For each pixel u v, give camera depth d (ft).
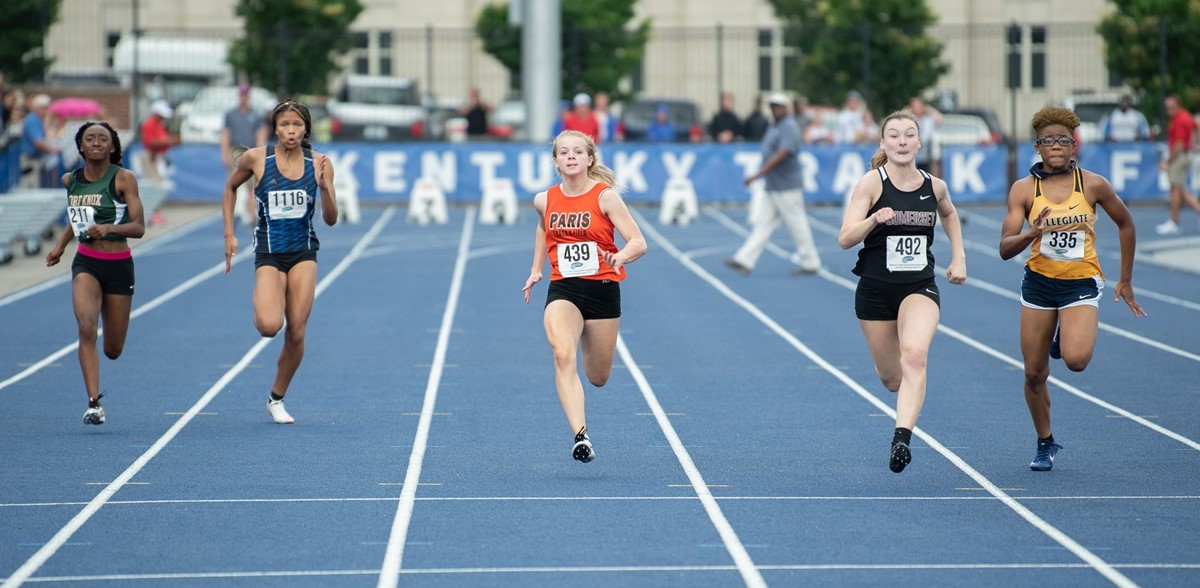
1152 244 236.22
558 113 324.80
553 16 322.34
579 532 73.26
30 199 210.79
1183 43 348.38
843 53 370.94
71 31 482.69
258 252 100.99
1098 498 80.64
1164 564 66.90
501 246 244.63
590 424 104.06
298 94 374.84
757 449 95.25
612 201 85.87
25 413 107.96
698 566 66.85
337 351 138.41
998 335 150.00
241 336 147.64
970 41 475.31
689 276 203.31
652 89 495.00
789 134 200.23
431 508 78.59
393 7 506.48
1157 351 139.13
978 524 74.79
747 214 310.24
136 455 92.84
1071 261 84.74
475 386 120.06
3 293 177.06
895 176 84.53
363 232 269.64
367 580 64.69
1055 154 84.33
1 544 71.05
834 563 67.31
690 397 115.24
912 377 81.76
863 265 86.33
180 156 317.63
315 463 90.43
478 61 501.56
